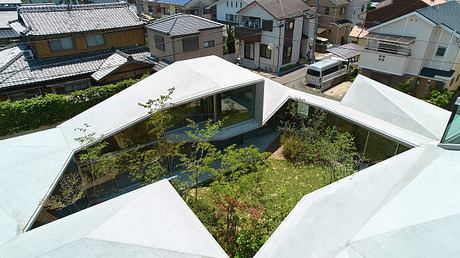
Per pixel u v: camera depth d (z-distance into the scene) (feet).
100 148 28.81
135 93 35.65
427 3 75.97
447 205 17.24
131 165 31.91
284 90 46.39
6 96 49.83
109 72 54.29
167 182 22.80
